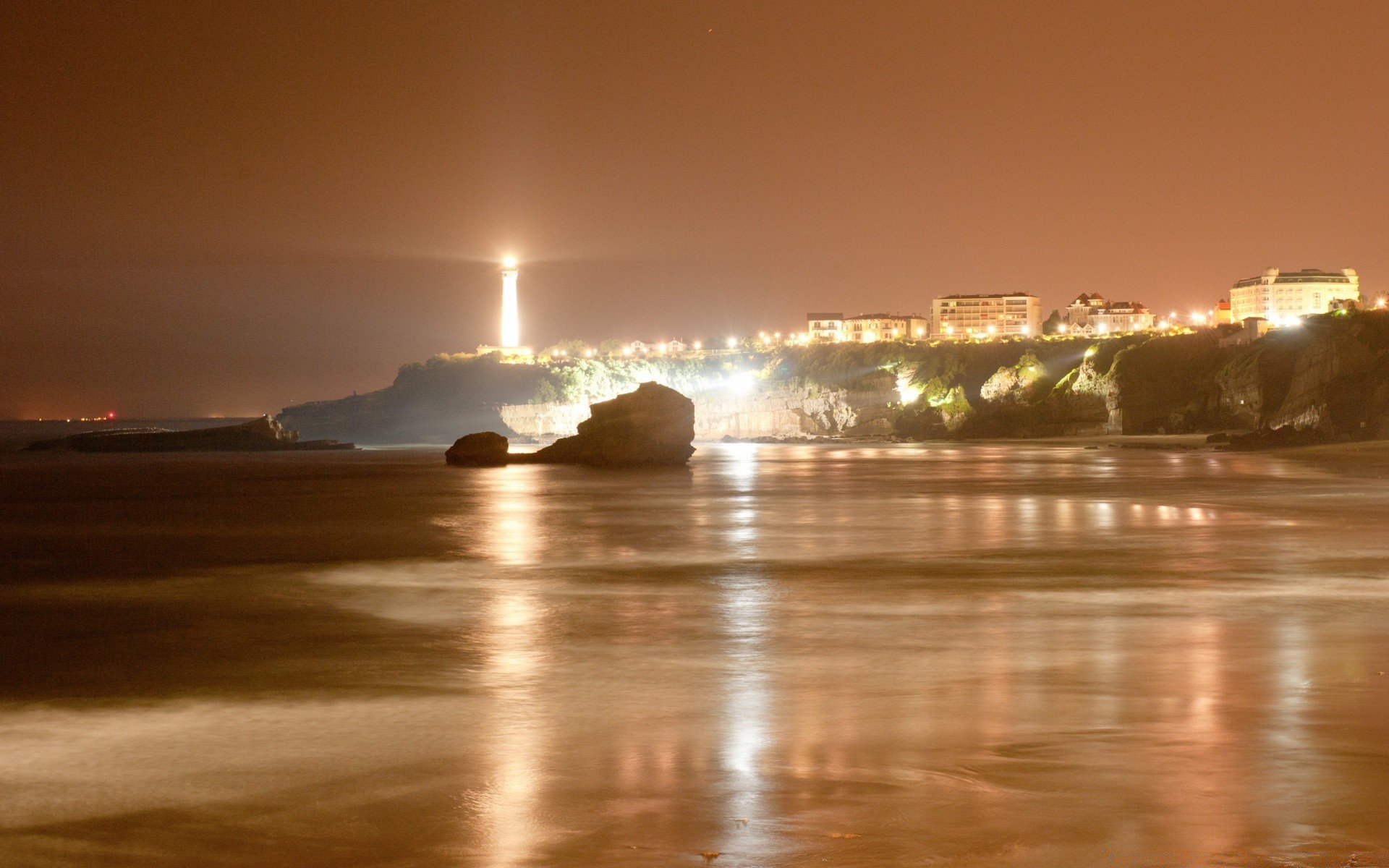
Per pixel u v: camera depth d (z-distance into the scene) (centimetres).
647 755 1552
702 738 1638
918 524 5075
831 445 17188
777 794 1369
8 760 1573
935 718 1716
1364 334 12700
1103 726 1636
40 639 2575
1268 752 1488
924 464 10706
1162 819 1245
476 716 1795
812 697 1891
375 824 1298
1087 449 13300
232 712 1845
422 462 13088
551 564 3850
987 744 1562
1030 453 12962
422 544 4538
